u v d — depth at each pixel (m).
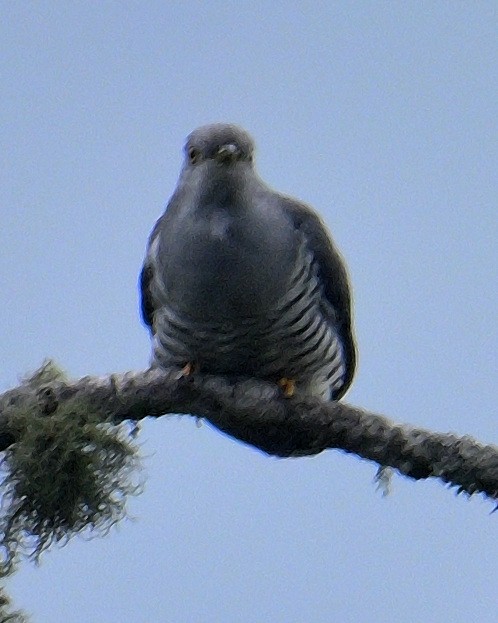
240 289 10.54
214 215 10.43
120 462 8.86
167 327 11.19
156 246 11.16
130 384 9.24
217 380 9.80
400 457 8.82
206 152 10.41
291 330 11.02
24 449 8.54
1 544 8.60
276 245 10.60
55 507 8.64
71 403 8.77
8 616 8.41
